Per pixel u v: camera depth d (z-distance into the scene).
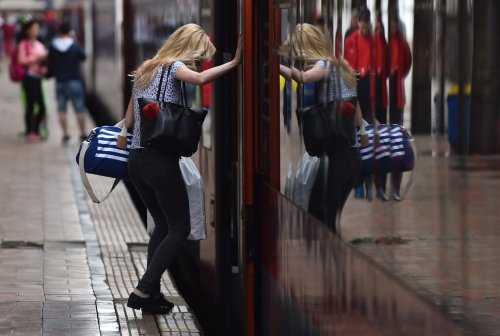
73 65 46.59
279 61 13.43
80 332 15.66
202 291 17.97
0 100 74.25
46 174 36.12
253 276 14.93
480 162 7.17
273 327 14.06
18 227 25.80
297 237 12.54
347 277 10.34
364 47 9.73
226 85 16.28
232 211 16.31
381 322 9.23
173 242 16.14
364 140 9.78
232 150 16.33
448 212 7.73
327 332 11.16
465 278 7.45
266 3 14.10
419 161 8.29
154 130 15.48
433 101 7.95
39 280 19.56
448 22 7.64
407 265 8.59
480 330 7.23
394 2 8.84
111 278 19.86
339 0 10.61
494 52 6.93
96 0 60.97
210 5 16.89
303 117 12.17
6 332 15.66
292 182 12.77
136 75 15.88
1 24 141.38
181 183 15.95
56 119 58.62
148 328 15.81
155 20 27.38
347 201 10.33
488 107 7.04
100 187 32.19
